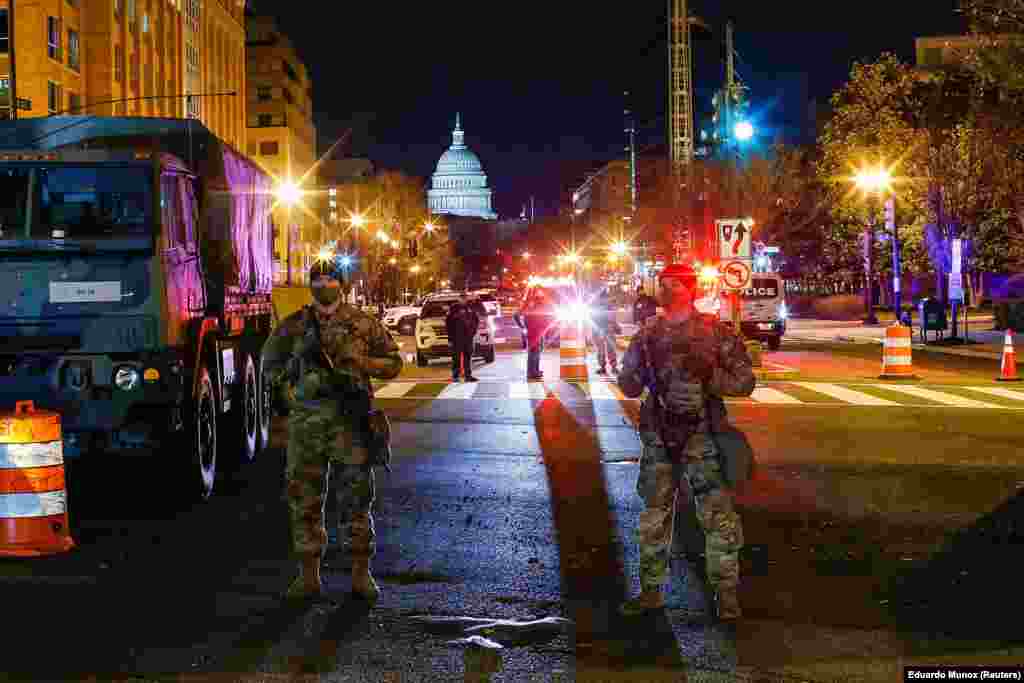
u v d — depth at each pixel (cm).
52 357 1039
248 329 1449
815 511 1038
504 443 1524
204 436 1134
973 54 3528
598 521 1002
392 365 734
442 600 737
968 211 4744
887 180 4709
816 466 1303
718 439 692
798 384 2388
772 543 905
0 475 874
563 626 676
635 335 705
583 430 1666
